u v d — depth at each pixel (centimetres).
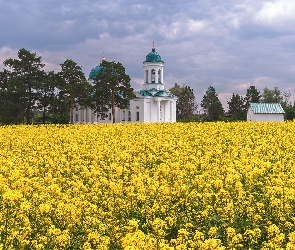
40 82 7500
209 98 13812
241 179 1355
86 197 1216
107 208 1134
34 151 2086
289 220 1013
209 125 3619
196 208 1095
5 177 1447
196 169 1536
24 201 1072
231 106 13062
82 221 1001
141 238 814
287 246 801
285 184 1253
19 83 7325
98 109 8088
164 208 1055
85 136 2762
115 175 1455
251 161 1571
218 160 1655
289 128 3153
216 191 1226
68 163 1680
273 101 16112
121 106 8350
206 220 1011
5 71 7706
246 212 1045
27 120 7644
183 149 2053
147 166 1716
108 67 8094
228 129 3177
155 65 9256
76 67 7775
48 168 1638
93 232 909
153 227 934
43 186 1266
